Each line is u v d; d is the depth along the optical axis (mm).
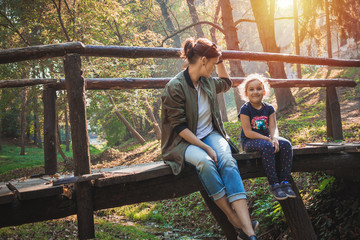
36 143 36156
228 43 14102
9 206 2566
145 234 6320
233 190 2672
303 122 10305
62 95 13812
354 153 3949
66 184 2795
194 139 2873
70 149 31750
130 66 13312
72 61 2877
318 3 14617
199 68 2965
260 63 33469
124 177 2775
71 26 13422
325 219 4785
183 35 24484
